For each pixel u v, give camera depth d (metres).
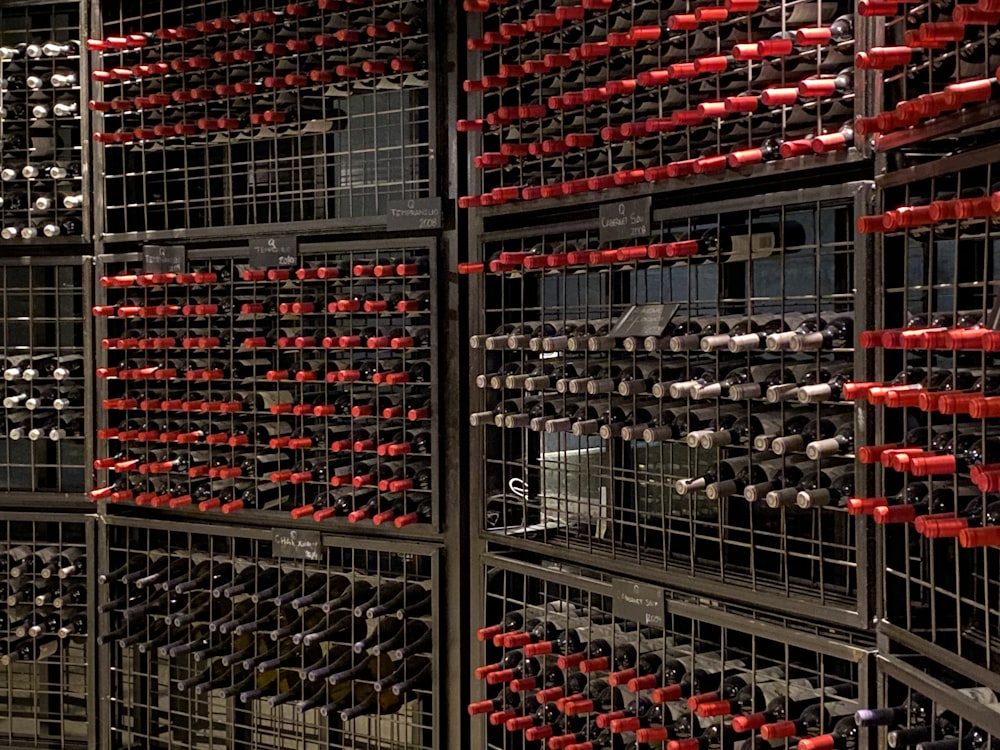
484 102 1.86
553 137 1.77
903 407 1.29
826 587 1.47
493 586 1.93
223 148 2.30
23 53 2.22
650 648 1.72
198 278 2.07
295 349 2.08
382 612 1.93
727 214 1.63
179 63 2.05
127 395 2.23
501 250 1.90
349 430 2.03
